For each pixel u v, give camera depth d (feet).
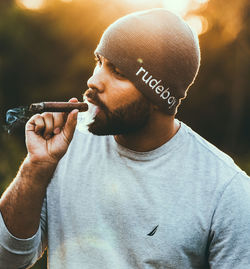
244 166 32.37
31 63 50.90
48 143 5.00
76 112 4.95
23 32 50.11
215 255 5.05
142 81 5.05
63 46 51.21
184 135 5.39
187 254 5.03
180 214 5.02
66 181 5.34
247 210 4.97
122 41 5.03
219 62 49.75
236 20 37.50
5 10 50.42
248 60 46.75
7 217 4.96
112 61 5.01
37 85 51.37
